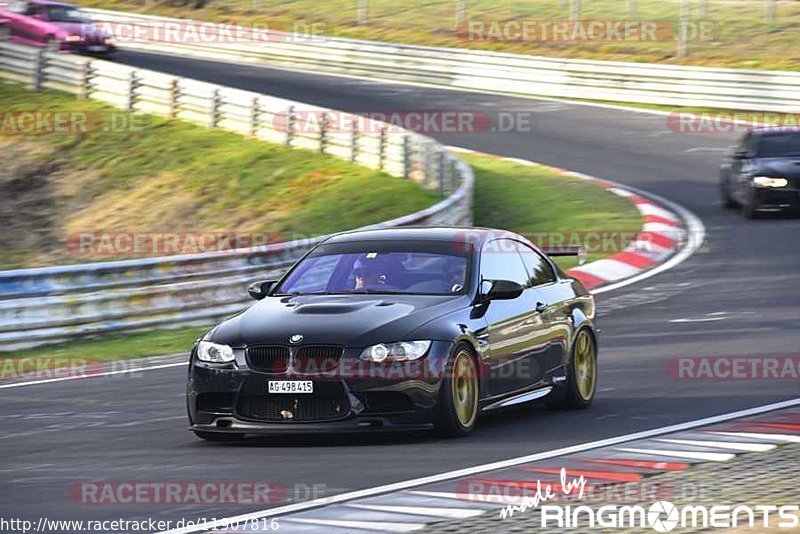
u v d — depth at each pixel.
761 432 31.41
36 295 54.44
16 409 39.00
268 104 109.69
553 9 172.88
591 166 104.44
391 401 30.67
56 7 136.88
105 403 39.53
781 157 84.38
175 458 30.02
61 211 104.50
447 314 32.12
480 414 32.62
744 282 63.41
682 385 39.88
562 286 37.50
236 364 31.14
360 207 90.62
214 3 192.50
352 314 31.64
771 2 157.50
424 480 26.42
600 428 32.84
